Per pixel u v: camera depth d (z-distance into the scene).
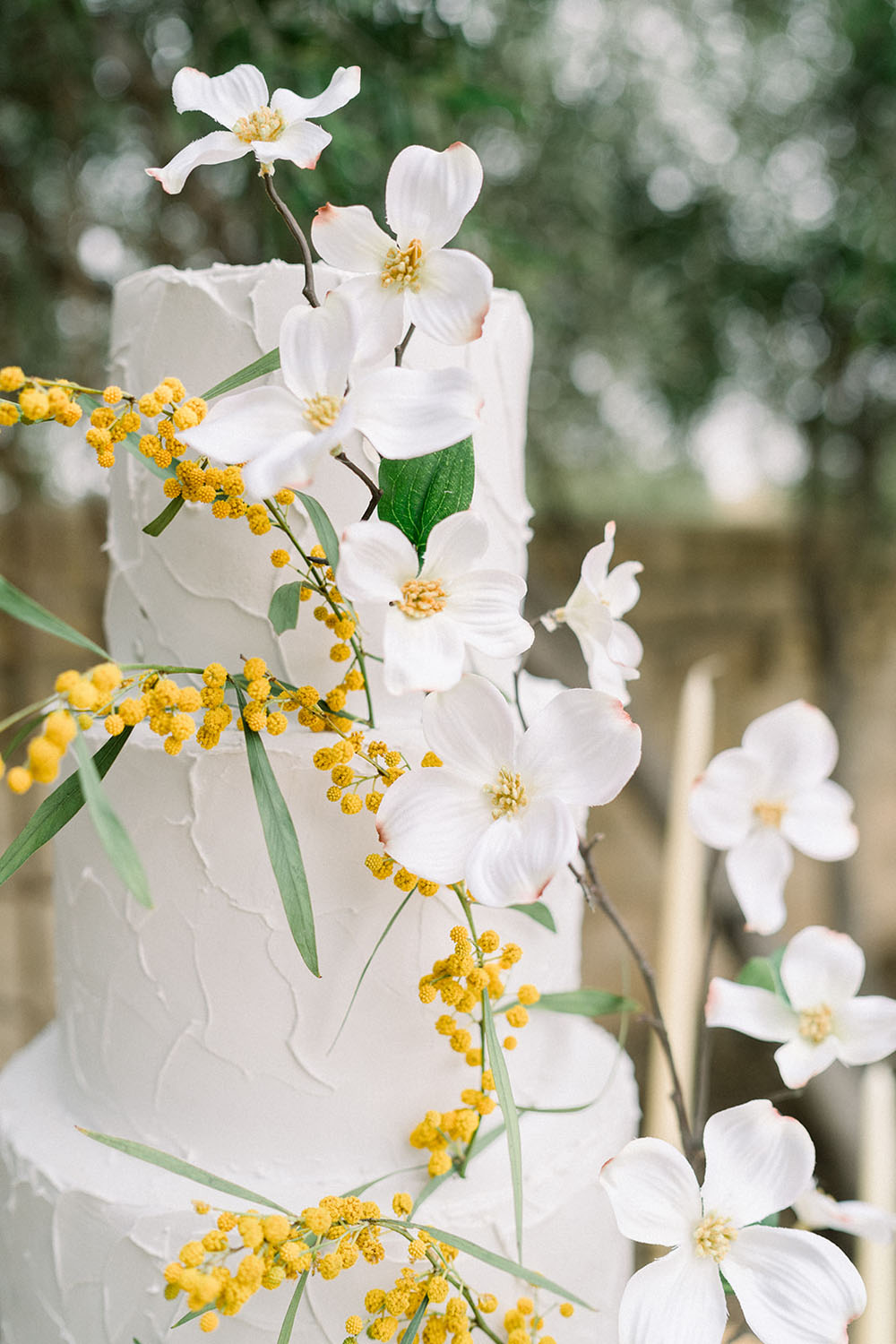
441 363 0.80
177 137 1.40
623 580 0.76
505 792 0.64
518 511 0.88
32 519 2.67
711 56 2.07
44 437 2.57
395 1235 0.73
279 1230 0.62
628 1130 0.87
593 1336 0.80
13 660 2.71
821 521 2.82
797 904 3.05
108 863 0.78
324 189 1.29
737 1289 0.66
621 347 2.31
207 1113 0.78
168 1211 0.74
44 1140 0.81
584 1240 0.79
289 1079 0.77
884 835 3.13
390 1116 0.77
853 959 0.74
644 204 2.28
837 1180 1.66
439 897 0.76
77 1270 0.77
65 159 1.80
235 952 0.76
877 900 2.87
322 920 0.75
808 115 2.18
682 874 1.01
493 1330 0.75
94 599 2.79
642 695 3.25
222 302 0.77
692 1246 0.67
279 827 0.66
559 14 1.87
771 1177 0.68
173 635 0.80
